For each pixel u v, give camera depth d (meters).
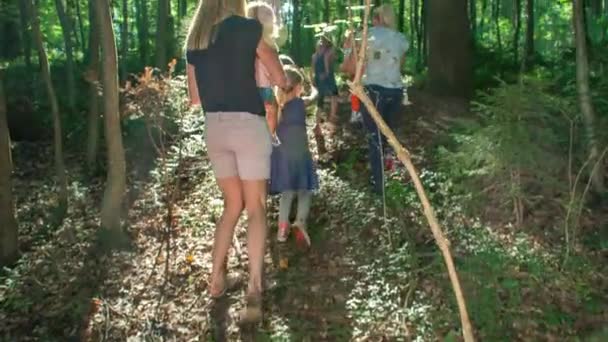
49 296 5.46
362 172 7.45
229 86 4.44
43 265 5.97
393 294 4.94
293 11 19.98
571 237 5.54
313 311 4.88
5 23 18.70
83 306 5.22
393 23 6.68
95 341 4.82
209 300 5.13
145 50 19.91
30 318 5.21
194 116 7.68
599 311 4.68
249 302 4.73
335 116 10.09
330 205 6.34
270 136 4.66
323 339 4.57
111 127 6.24
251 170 4.54
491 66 13.62
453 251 5.34
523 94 5.68
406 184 6.67
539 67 11.89
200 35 4.51
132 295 5.32
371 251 5.57
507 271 4.97
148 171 8.31
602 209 5.92
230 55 4.42
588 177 6.26
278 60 4.57
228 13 4.51
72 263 5.91
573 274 5.05
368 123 6.54
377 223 5.91
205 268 5.56
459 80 11.38
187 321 4.92
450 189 6.34
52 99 7.39
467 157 5.84
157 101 7.47
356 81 3.14
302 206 5.79
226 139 4.50
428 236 5.67
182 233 6.30
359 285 5.10
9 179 6.26
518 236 5.42
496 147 5.60
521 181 5.95
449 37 11.35
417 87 12.09
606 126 6.21
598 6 16.61
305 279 5.29
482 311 4.59
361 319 4.67
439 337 4.48
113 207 6.24
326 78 9.95
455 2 11.34
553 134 6.08
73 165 10.02
